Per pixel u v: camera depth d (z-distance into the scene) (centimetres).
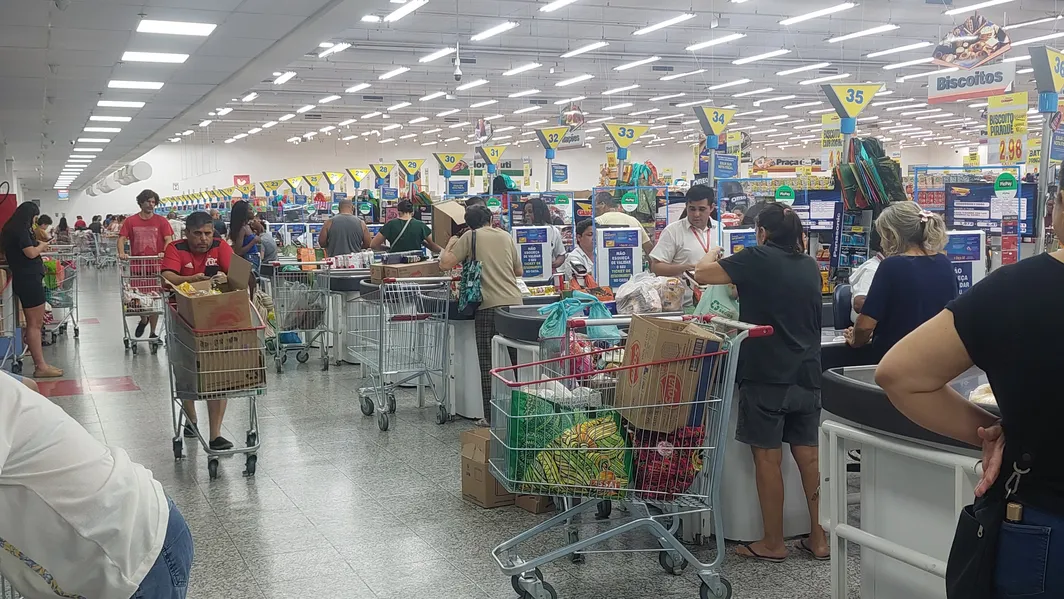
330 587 342
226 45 1123
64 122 1839
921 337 159
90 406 684
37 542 190
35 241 812
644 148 4881
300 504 443
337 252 960
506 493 438
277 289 851
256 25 1018
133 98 1548
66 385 773
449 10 1758
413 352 624
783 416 359
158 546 201
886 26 1778
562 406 308
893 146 4862
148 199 948
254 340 475
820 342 370
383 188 2119
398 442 562
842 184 538
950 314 157
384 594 335
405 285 614
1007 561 147
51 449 187
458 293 599
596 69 2512
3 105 1543
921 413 162
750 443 359
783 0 1739
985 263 516
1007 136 1157
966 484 229
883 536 272
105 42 1061
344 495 456
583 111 3491
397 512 429
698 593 334
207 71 1305
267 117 3316
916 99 3000
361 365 783
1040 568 143
